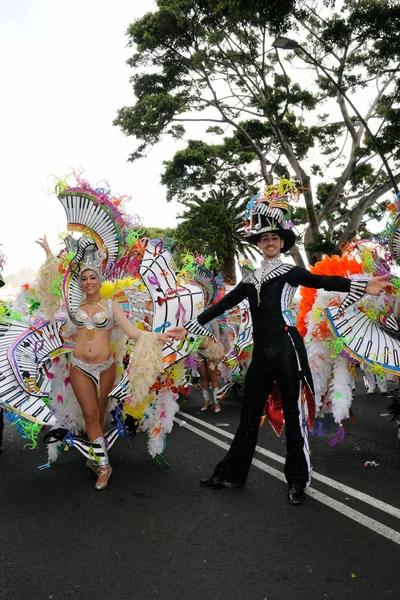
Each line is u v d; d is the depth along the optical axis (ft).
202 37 72.69
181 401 30.86
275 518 12.23
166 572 9.90
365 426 21.86
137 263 16.53
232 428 22.58
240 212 109.70
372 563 9.92
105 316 15.42
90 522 12.44
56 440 15.37
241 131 81.97
